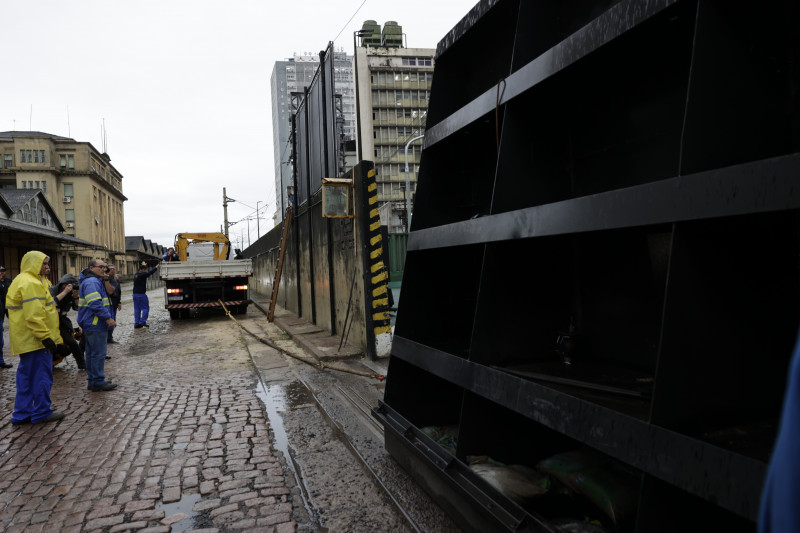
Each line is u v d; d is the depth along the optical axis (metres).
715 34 1.51
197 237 19.27
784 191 1.12
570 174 2.72
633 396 1.93
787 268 1.67
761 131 1.56
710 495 1.27
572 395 1.95
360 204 7.41
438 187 3.61
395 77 73.75
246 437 4.22
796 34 1.62
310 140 11.20
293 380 6.29
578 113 2.68
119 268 76.31
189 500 3.08
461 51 3.48
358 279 7.65
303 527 2.72
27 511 2.97
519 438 2.79
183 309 15.26
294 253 13.58
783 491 0.43
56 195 61.12
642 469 1.49
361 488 3.17
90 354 6.05
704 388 1.52
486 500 2.23
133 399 5.62
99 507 3.01
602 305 2.66
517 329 2.68
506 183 2.50
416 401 3.64
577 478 2.21
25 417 4.71
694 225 1.52
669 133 2.12
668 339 1.47
